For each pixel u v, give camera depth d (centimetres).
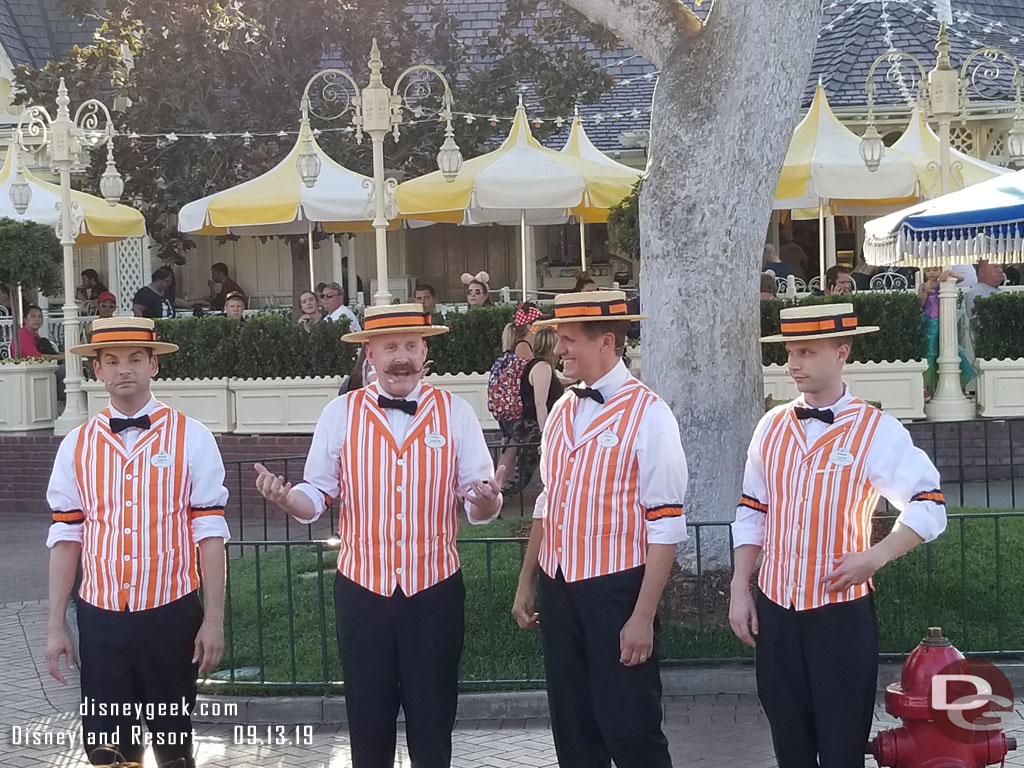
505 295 1611
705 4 1945
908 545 438
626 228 1281
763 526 478
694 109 742
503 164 1365
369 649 486
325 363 1266
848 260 1952
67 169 1362
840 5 1984
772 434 471
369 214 1368
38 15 2109
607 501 472
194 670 507
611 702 473
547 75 1739
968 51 1812
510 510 1122
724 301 756
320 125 1708
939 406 1196
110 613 488
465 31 2025
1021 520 914
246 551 1018
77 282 2077
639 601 466
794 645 462
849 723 453
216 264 1961
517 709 653
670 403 763
